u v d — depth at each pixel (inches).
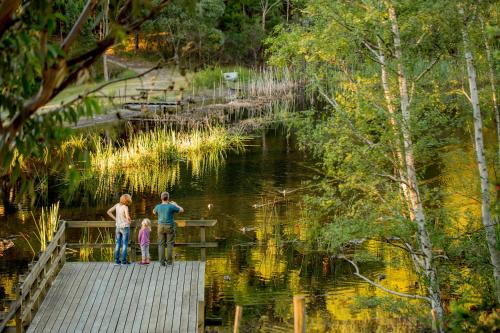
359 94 536.7
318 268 715.4
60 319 496.7
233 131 1549.0
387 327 548.1
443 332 426.9
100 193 1043.3
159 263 621.9
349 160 535.2
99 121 1561.3
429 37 546.6
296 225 855.1
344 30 545.6
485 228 496.4
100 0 264.2
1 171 253.4
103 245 631.2
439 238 529.0
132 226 630.5
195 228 869.2
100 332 475.5
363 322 563.8
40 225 842.8
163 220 609.6
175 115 1614.2
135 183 1108.5
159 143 1278.3
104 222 625.3
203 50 2332.7
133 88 1873.8
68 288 556.7
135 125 1537.9
